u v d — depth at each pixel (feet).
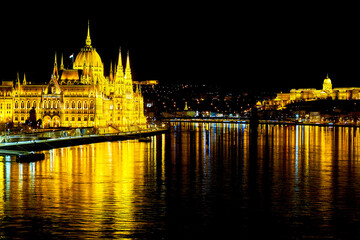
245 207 318.86
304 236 263.29
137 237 258.57
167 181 408.67
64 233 262.67
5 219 285.43
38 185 381.40
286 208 316.40
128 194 353.92
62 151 631.56
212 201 334.85
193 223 283.18
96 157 568.00
